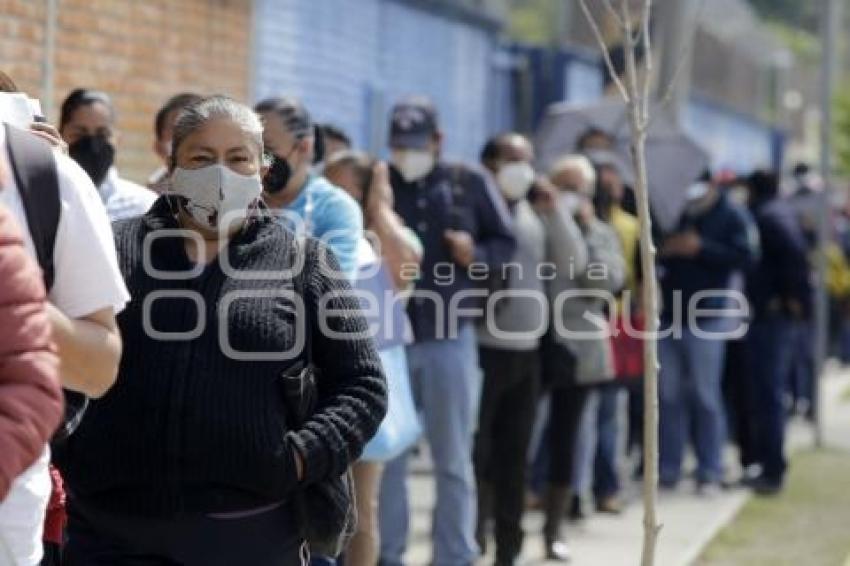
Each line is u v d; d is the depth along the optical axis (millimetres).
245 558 6418
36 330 4781
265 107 9086
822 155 21109
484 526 12984
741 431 17703
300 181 9227
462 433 11781
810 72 68875
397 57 19688
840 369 32875
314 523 6586
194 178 6344
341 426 6508
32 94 11711
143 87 13594
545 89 25328
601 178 15219
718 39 38375
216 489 6355
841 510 16391
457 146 22203
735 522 15594
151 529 6406
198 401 6293
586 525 15070
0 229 4777
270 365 6359
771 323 17250
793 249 17188
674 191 16406
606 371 13164
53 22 11734
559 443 13289
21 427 4715
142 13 13516
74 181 5551
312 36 17078
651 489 8242
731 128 40531
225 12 14977
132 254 6457
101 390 5605
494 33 23500
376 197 10367
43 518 5480
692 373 16641
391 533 11641
